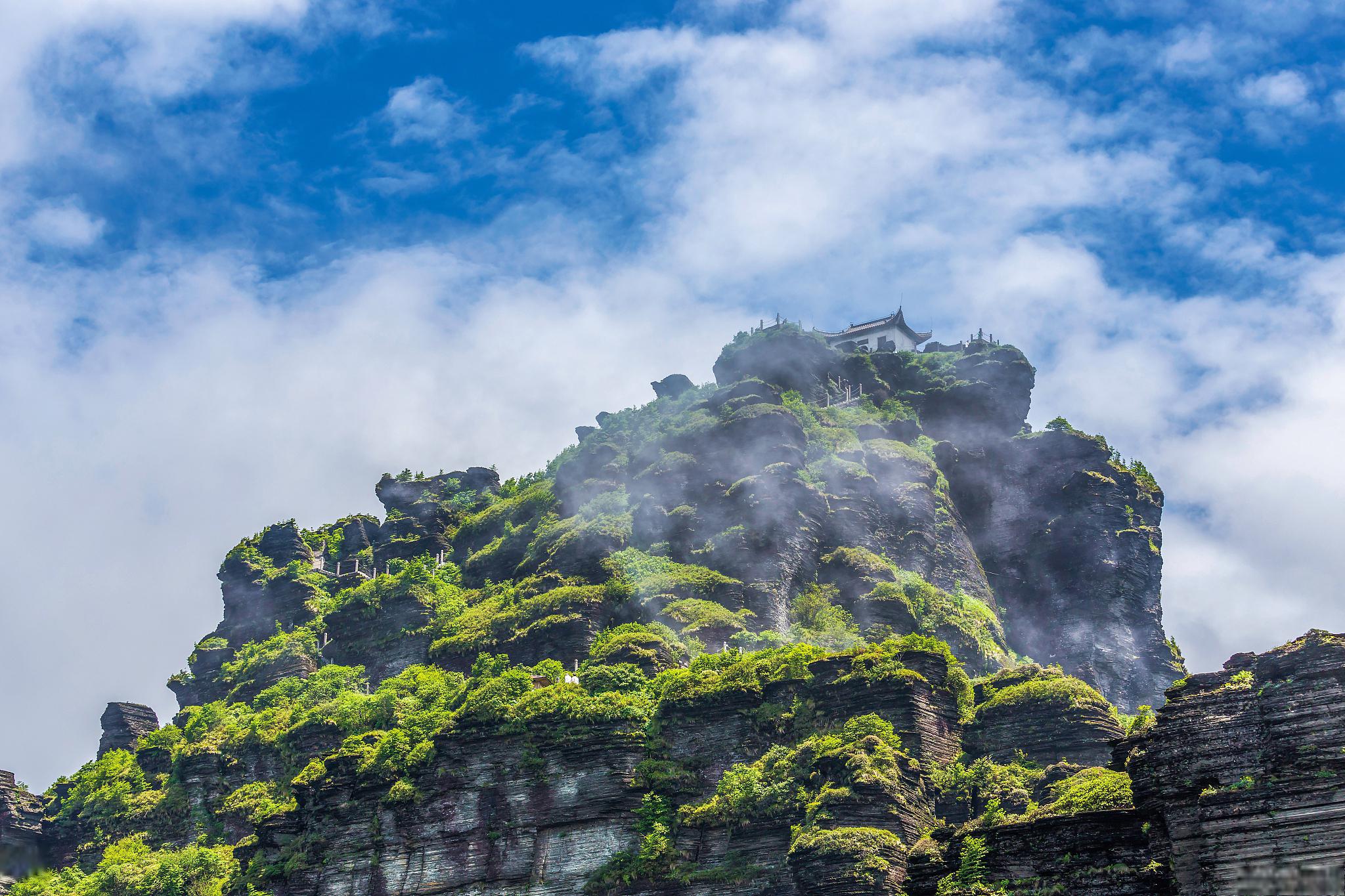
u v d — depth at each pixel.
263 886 182.38
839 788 160.12
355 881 176.88
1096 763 172.38
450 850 174.38
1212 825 90.06
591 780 171.62
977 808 165.62
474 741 177.25
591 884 165.88
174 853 197.88
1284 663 92.75
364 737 188.88
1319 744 89.62
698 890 162.00
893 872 151.75
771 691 175.12
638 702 176.38
